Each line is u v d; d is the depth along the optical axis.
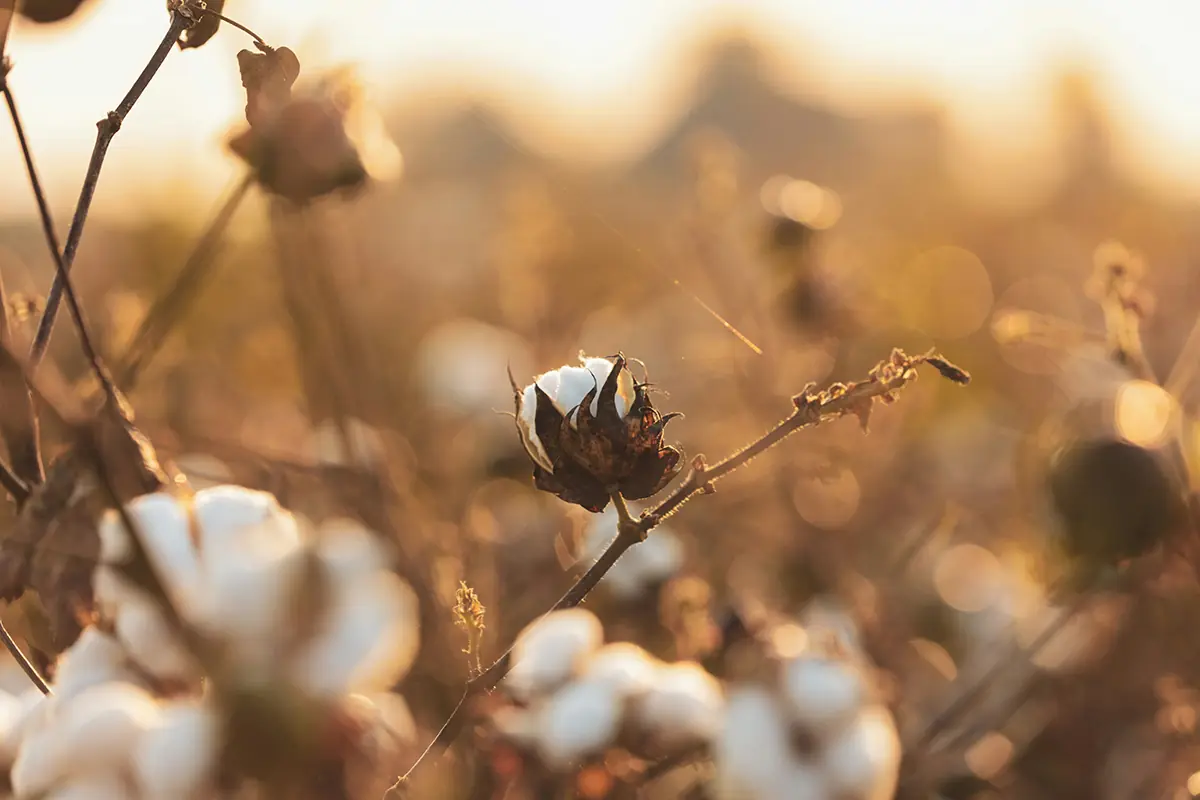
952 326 2.32
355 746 0.91
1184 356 1.36
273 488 1.33
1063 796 1.40
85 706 1.01
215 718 0.91
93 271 1.79
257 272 1.84
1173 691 1.38
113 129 1.16
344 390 1.44
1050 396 1.79
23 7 1.12
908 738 1.35
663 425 1.12
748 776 1.18
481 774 1.19
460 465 1.62
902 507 1.69
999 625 1.50
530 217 1.94
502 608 1.38
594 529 1.33
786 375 1.75
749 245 1.86
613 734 1.18
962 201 3.76
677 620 1.30
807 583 1.52
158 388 1.52
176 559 1.02
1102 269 1.34
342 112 1.22
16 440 1.15
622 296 2.31
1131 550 1.27
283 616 0.91
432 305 2.43
